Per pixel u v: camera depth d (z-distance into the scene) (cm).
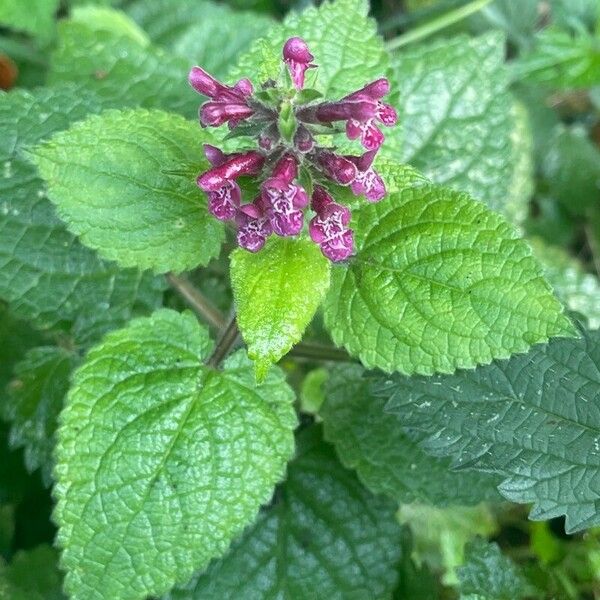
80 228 15
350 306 15
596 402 16
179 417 15
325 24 17
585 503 15
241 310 13
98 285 19
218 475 15
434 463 18
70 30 23
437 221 14
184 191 15
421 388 16
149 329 16
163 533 15
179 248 15
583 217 29
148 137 15
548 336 13
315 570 19
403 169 15
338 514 20
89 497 14
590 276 23
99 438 15
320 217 13
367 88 13
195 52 26
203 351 16
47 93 19
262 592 19
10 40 28
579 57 27
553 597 19
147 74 22
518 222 26
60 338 21
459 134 22
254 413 15
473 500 18
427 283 14
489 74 23
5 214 19
